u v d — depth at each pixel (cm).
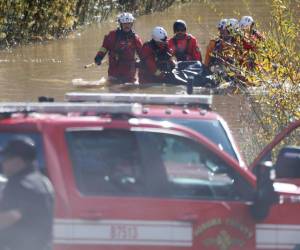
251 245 1500
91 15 7125
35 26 5881
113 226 1445
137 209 1456
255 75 2630
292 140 2467
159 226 1461
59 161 1438
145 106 1859
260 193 1470
